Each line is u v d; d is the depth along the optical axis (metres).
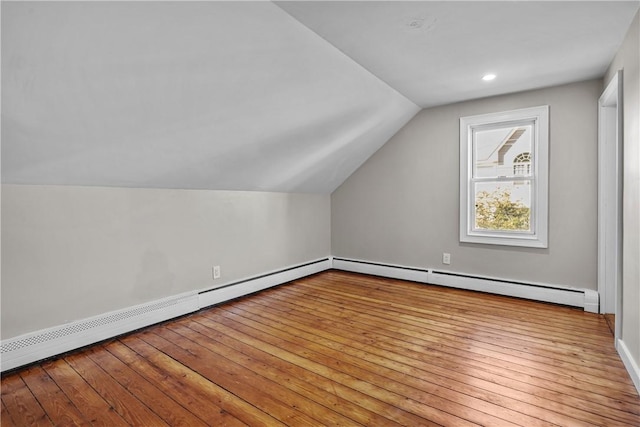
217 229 3.41
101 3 1.46
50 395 1.86
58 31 1.48
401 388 1.90
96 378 2.03
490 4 1.88
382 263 4.44
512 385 1.91
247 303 3.42
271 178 3.70
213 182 3.24
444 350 2.35
